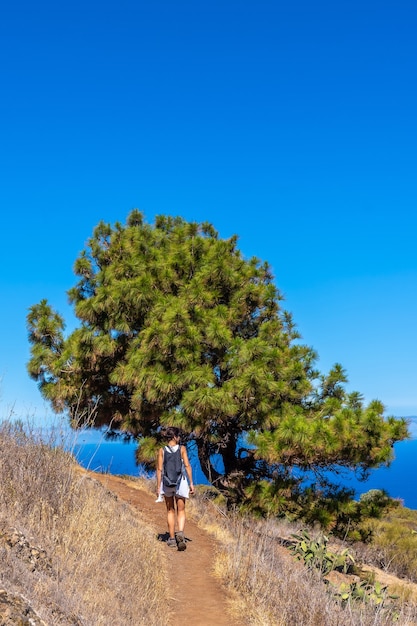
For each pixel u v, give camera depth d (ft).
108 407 59.31
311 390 52.85
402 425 47.75
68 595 16.65
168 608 22.56
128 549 25.18
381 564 52.54
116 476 47.42
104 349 54.90
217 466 59.47
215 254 59.36
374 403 49.37
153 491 44.83
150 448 50.34
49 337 62.80
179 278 59.67
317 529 48.70
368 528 53.36
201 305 54.65
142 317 57.41
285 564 30.12
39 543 19.75
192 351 50.85
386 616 24.50
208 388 48.21
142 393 52.13
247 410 50.72
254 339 52.13
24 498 22.84
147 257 61.77
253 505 49.08
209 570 27.99
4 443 25.71
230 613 22.86
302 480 50.34
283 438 46.32
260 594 24.93
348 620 22.74
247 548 30.96
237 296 58.39
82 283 64.03
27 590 15.06
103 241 66.90
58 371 58.49
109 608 18.26
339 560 32.96
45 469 25.23
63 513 23.75
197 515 40.14
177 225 71.72
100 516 25.84
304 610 23.18
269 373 50.29
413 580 50.01
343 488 50.65
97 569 20.54
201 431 50.85
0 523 19.10
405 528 70.44
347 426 46.06
